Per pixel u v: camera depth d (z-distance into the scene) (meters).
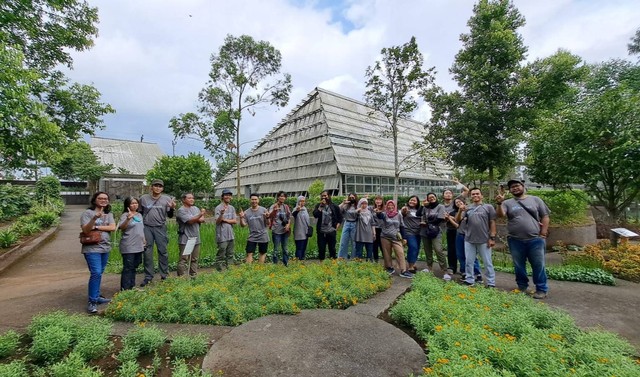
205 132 23.92
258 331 4.00
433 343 3.41
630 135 9.28
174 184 27.41
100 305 5.23
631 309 5.12
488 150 16.55
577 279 6.91
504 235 11.27
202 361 3.39
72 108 12.26
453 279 6.97
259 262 7.83
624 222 13.77
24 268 8.95
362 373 3.15
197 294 4.92
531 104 16.72
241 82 23.42
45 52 11.19
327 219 8.53
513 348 3.09
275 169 36.19
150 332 3.67
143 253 6.43
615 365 2.88
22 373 3.03
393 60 16.50
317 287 5.41
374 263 7.68
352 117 35.44
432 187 37.84
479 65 17.38
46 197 23.67
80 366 3.13
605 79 25.86
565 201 12.05
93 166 33.91
